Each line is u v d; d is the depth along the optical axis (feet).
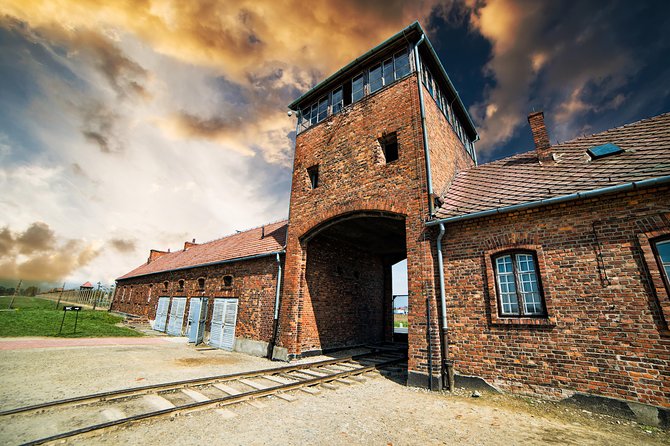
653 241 19.22
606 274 20.15
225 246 67.00
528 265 23.56
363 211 34.14
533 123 31.76
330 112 42.68
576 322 20.57
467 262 25.95
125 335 54.29
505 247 24.35
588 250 21.07
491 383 22.86
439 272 26.81
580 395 19.52
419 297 26.99
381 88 36.47
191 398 21.08
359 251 52.80
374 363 35.78
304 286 39.70
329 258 45.50
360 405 20.62
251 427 16.43
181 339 54.03
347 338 46.65
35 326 53.98
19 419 16.14
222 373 29.27
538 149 30.78
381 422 17.54
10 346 37.45
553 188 24.09
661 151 22.26
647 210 19.60
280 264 41.45
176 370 29.76
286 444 14.58
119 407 18.72
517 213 24.43
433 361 24.90
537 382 21.16
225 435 15.34
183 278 63.87
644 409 17.52
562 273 21.70
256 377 27.71
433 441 15.14
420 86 32.91
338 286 46.44
